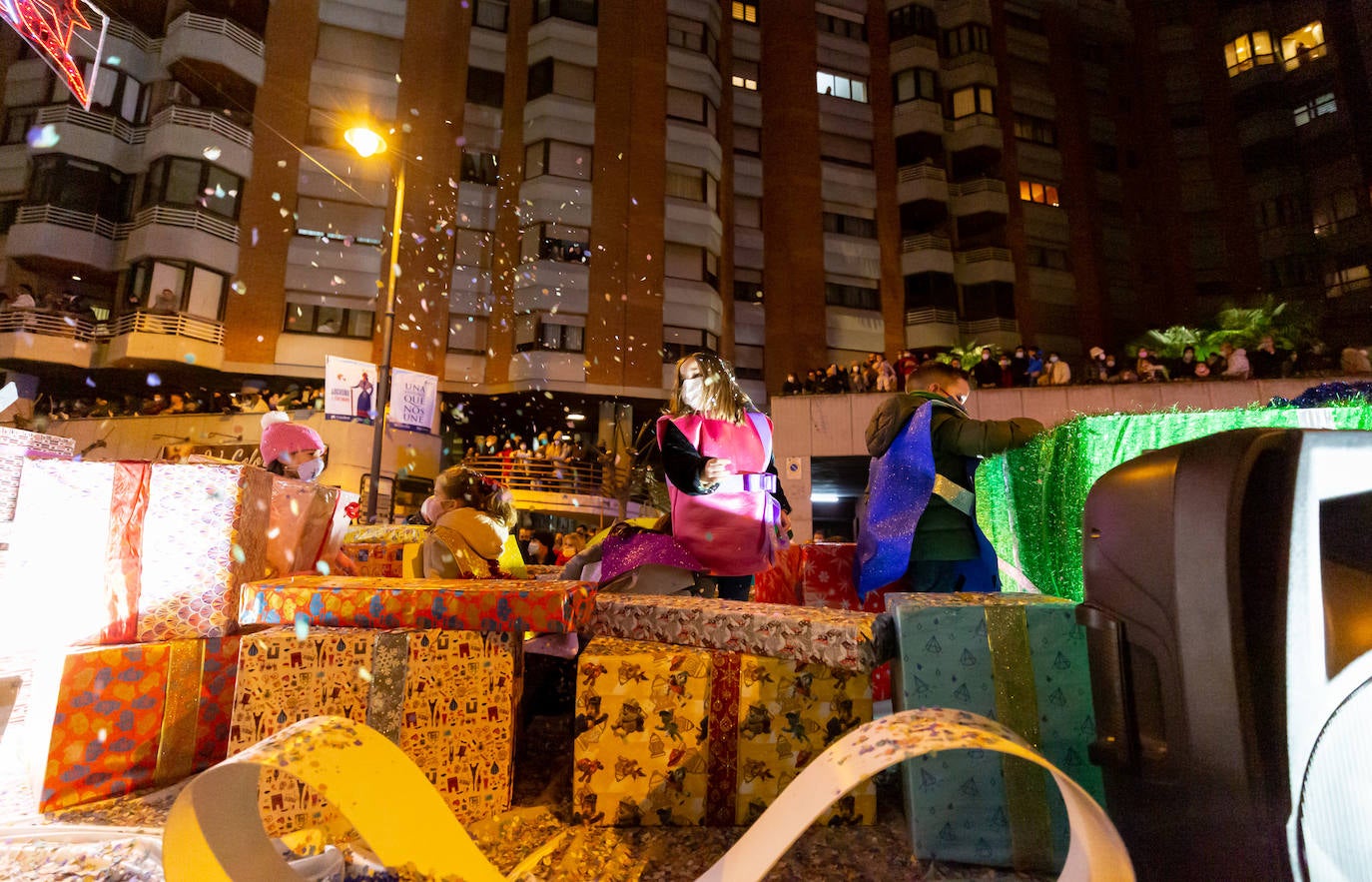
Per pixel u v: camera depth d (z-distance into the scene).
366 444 16.95
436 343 19.61
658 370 20.39
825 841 1.33
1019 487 2.14
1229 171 26.70
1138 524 0.96
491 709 1.47
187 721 1.65
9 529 2.01
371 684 1.39
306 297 18.97
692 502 2.12
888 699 2.45
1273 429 0.85
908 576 2.24
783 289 23.06
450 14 21.34
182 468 1.72
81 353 17.81
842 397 14.82
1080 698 1.24
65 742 1.48
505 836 1.34
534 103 20.98
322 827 1.34
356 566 2.58
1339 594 0.79
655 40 22.22
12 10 4.37
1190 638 0.84
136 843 1.26
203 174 18.42
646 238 20.98
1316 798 0.75
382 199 19.88
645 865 1.21
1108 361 13.78
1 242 18.12
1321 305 24.61
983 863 1.21
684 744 1.42
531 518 19.12
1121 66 28.50
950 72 26.09
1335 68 25.50
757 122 24.38
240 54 18.92
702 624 1.53
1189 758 0.84
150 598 1.67
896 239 24.38
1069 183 26.16
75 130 18.25
